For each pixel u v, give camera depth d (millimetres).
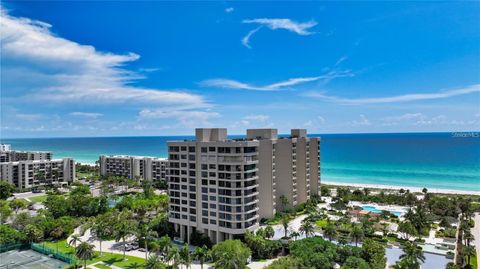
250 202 116938
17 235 120250
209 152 118250
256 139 144125
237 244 97688
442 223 137625
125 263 101188
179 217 125125
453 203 165375
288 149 160750
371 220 138000
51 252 113000
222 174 115250
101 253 110312
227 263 82188
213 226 117000
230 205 113438
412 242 113312
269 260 102562
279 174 157750
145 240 106875
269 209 141625
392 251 109812
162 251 102438
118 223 123938
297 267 84000
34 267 101562
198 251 92688
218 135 124438
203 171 119500
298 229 128000
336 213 159500
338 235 119062
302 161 172125
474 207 171375
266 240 107500
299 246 96125
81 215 157250
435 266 97000
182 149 124375
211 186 117500
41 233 123938
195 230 122188
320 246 95000
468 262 96812
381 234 128875
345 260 91625
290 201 161000
